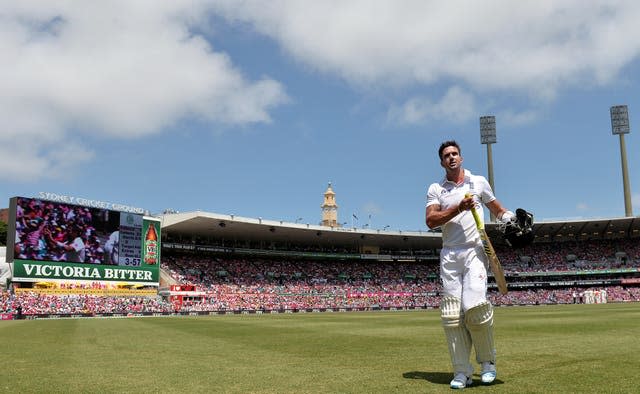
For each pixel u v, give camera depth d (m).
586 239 108.62
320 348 14.58
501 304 87.94
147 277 72.25
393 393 6.78
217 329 26.86
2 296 58.97
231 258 95.94
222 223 81.62
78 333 24.06
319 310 79.00
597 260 101.31
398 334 20.67
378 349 13.98
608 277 98.50
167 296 75.31
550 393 6.48
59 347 15.85
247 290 85.19
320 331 23.86
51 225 62.88
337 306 84.75
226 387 7.62
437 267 109.56
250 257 98.25
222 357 12.21
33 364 11.08
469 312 7.23
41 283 61.75
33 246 61.00
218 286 83.44
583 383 7.18
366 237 97.56
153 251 73.44
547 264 102.50
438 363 10.38
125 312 63.62
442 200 7.91
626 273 98.19
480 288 7.29
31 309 58.94
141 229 72.31
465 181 7.89
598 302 83.69
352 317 44.72
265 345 16.00
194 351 13.99
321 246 105.31
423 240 101.81
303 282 94.50
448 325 7.43
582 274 98.25
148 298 70.56
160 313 65.69
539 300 89.50
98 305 64.50
